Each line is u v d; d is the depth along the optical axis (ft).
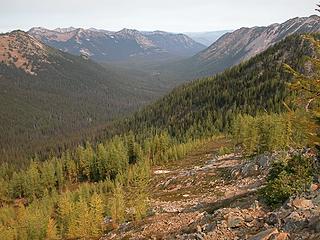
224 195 148.56
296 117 69.41
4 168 562.25
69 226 230.07
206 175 240.73
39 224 256.73
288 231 60.08
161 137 462.19
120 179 350.64
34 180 424.87
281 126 223.51
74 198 323.78
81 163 451.53
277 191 81.87
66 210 264.31
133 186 310.04
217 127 531.50
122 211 211.82
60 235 247.70
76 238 221.87
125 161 431.02
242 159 258.16
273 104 522.47
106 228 207.92
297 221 60.70
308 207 66.54
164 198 216.13
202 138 474.49
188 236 78.13
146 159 393.70
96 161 440.86
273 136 226.17
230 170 221.87
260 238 59.52
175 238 87.51
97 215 206.18
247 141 254.68
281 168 88.84
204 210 122.72
